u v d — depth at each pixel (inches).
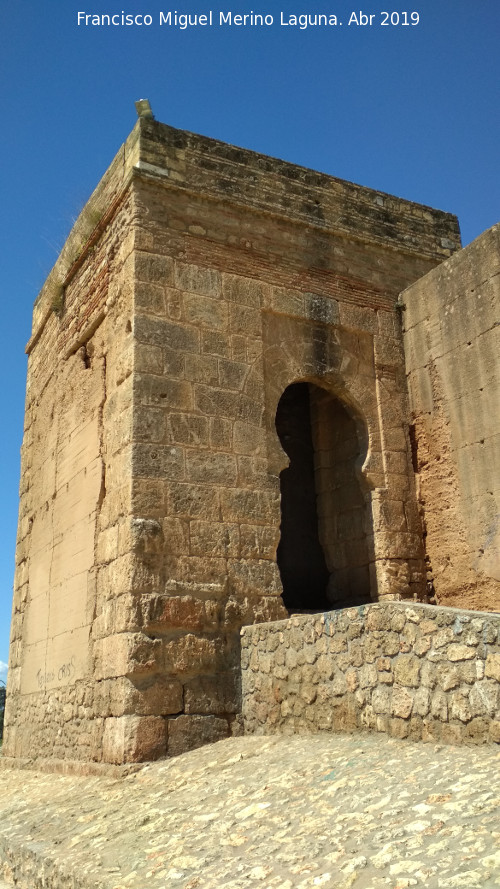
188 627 379.6
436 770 212.1
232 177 471.8
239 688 380.2
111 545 402.0
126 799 295.1
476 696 234.1
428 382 489.7
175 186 447.5
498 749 221.1
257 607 401.7
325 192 509.0
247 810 224.8
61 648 459.5
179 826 230.5
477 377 455.2
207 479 409.7
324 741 289.1
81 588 438.3
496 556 426.3
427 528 474.6
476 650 237.0
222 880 175.2
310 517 522.9
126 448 399.5
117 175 467.5
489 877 141.0
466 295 469.7
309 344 474.9
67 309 536.7
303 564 509.0
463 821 169.6
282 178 492.4
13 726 543.8
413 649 260.2
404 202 547.2
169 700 363.6
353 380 486.3
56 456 521.7
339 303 492.4
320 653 310.3
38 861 238.2
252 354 447.2
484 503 439.5
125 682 361.1
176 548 388.8
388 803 194.5
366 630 283.7
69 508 478.9
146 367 409.7
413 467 490.0
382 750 249.8
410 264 535.8
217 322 440.5
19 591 577.9
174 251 438.6
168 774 317.1
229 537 406.3
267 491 426.9
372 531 466.6
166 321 423.2
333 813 200.2
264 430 438.0
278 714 339.3
